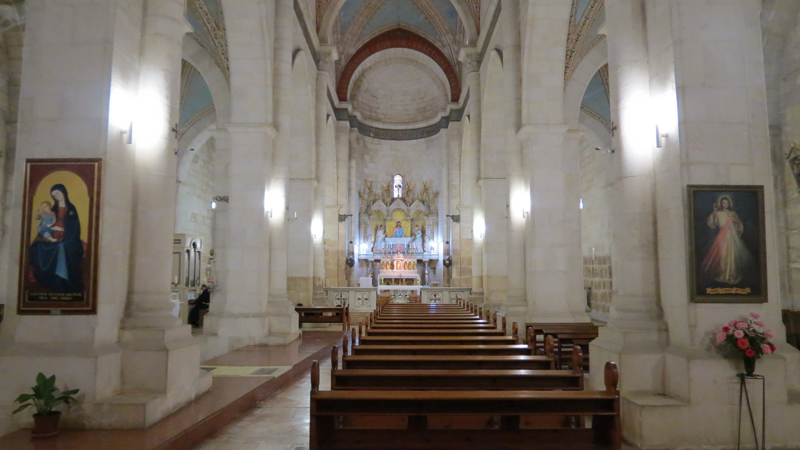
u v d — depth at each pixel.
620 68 6.97
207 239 26.11
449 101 28.75
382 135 31.75
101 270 5.81
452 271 27.19
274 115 12.86
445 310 15.52
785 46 8.16
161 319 6.37
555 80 12.59
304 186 18.25
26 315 5.72
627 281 6.73
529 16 12.34
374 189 31.75
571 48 14.88
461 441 4.89
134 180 6.56
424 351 7.45
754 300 5.91
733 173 6.09
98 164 5.82
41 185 5.80
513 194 13.40
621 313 6.64
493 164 18.19
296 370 9.23
